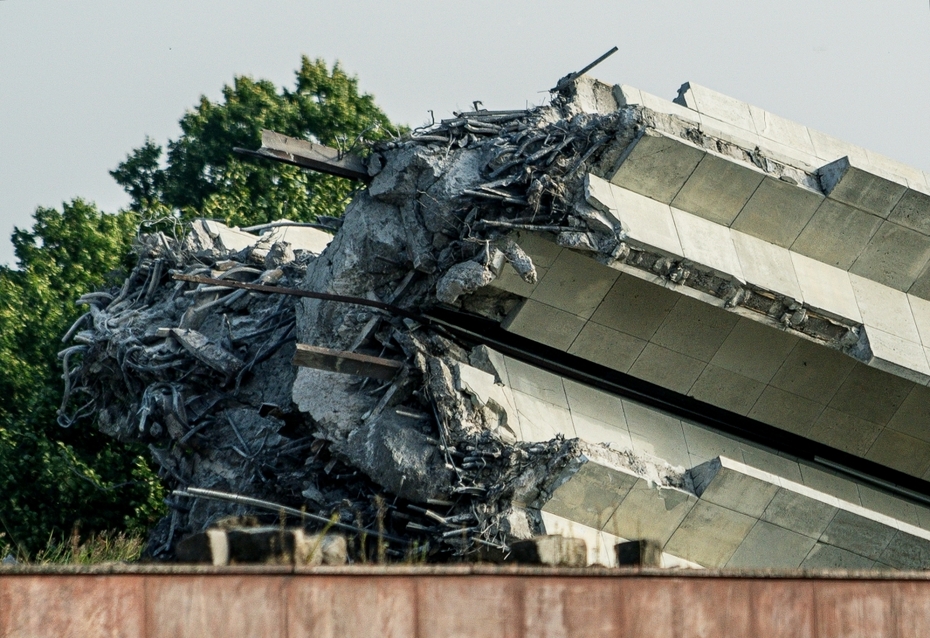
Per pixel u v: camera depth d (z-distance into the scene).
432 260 112.38
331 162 117.00
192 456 132.00
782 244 111.69
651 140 105.75
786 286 109.19
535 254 110.12
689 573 63.31
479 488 106.94
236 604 55.34
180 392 131.12
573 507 106.25
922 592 67.50
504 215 109.50
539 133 110.12
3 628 52.12
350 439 112.50
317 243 156.00
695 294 108.44
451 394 109.94
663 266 106.69
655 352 115.44
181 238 150.75
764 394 117.62
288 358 130.25
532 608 59.91
